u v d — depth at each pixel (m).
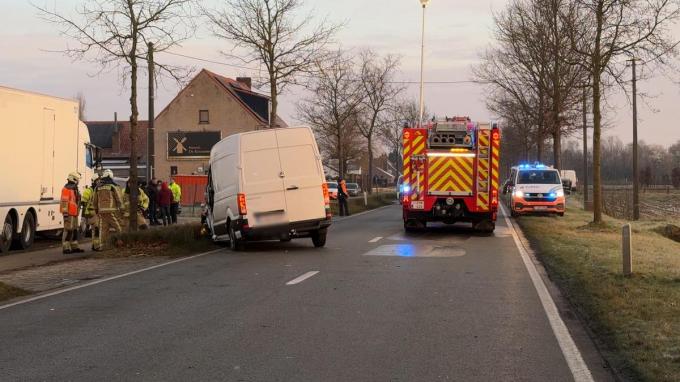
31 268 13.53
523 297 9.54
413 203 19.73
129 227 17.62
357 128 56.44
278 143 15.77
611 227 20.14
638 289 9.52
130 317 8.34
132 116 17.31
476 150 19.44
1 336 7.41
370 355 6.48
